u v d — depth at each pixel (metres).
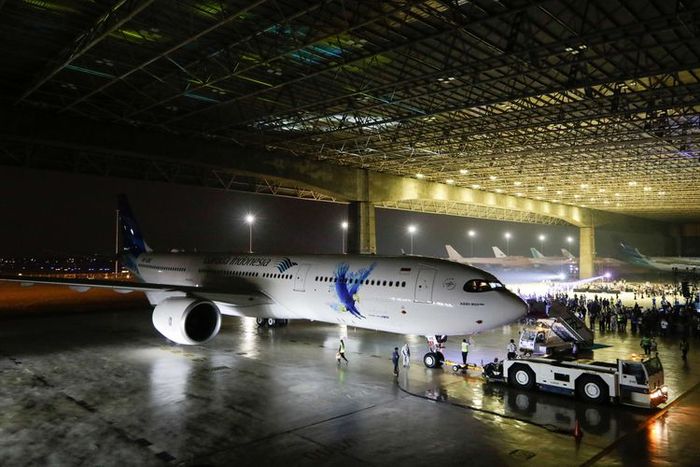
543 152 34.94
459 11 16.83
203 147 32.72
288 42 19.67
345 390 16.25
